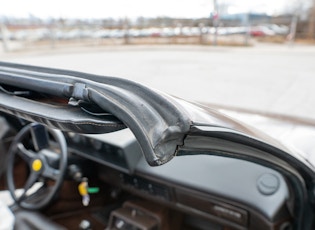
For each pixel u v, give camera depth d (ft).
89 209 7.48
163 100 1.94
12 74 2.43
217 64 28.02
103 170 6.57
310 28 55.11
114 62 27.43
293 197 3.91
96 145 5.78
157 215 5.99
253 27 58.34
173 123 1.89
